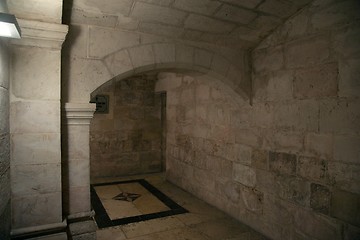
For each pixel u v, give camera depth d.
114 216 3.45
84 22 2.22
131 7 2.12
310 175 2.37
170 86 5.11
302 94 2.44
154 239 2.82
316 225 2.31
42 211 2.00
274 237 2.76
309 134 2.38
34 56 1.95
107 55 2.34
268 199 2.84
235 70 2.98
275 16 2.49
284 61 2.63
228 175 3.49
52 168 2.02
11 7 1.74
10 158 1.90
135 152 5.93
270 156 2.81
